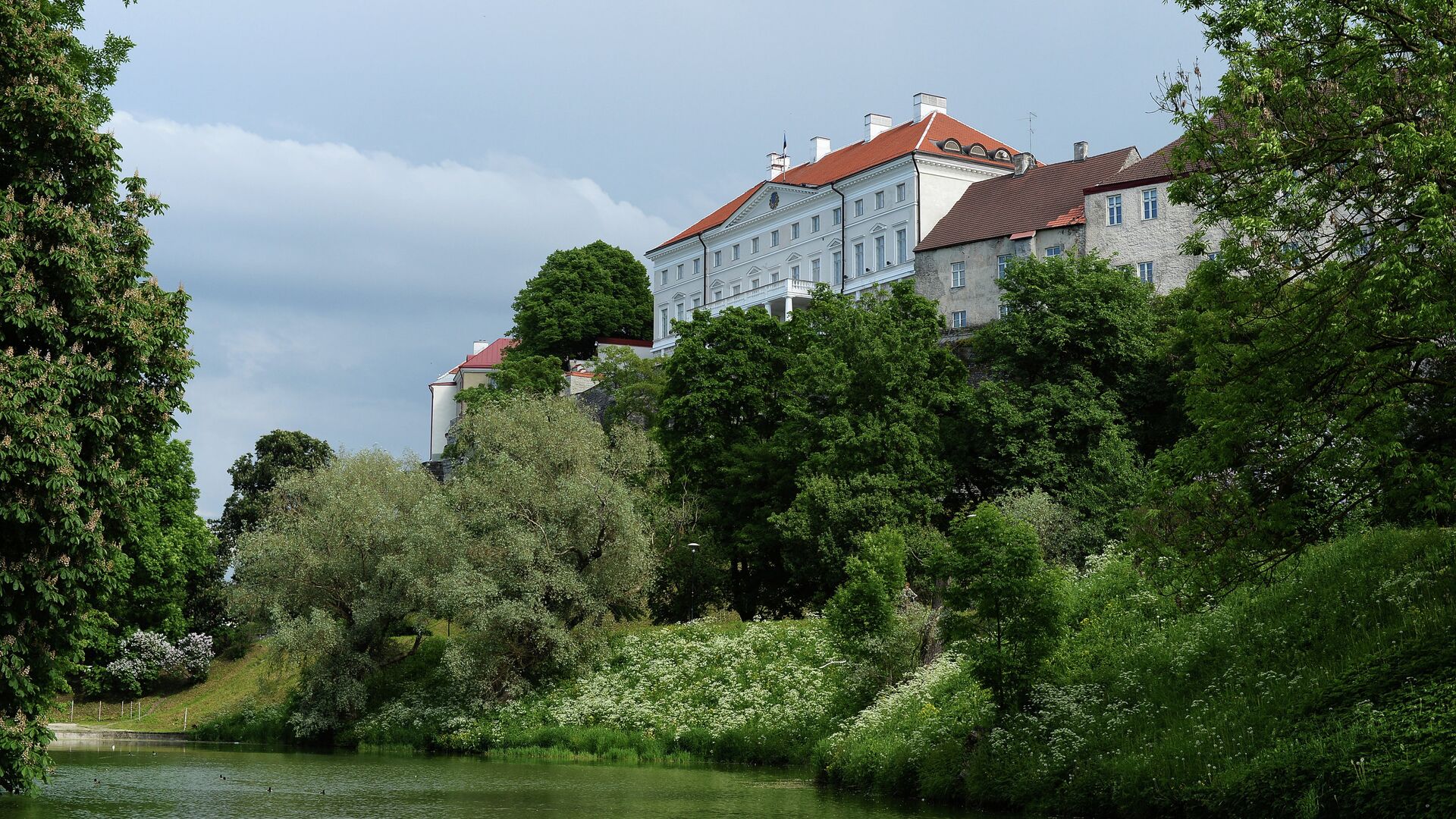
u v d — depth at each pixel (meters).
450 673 50.31
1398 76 21.03
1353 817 18.00
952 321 83.75
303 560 54.62
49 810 27.09
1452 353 21.00
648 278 129.25
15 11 23.19
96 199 24.23
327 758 44.03
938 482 55.75
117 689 74.69
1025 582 27.12
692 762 40.69
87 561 23.23
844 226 96.56
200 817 25.86
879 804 27.70
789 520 54.41
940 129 93.94
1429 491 21.98
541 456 53.03
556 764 40.97
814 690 40.91
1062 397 55.94
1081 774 23.78
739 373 65.06
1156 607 30.94
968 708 29.98
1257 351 22.92
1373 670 21.83
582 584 50.12
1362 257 21.23
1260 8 21.47
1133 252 74.44
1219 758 21.58
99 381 23.27
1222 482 24.80
